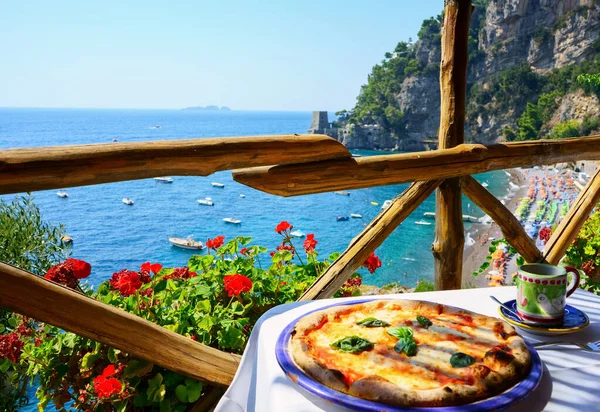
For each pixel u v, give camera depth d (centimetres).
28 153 105
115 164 113
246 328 210
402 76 10931
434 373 71
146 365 170
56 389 187
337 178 154
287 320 102
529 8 9719
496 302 113
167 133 17262
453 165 185
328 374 70
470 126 9881
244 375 103
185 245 3534
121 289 188
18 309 123
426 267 2800
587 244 294
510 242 223
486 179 5553
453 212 215
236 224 4250
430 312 95
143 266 220
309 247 252
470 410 62
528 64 9662
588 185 235
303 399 71
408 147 10644
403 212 198
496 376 67
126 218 4491
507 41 9838
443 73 217
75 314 130
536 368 73
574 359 83
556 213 3469
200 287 215
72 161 108
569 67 8875
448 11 212
